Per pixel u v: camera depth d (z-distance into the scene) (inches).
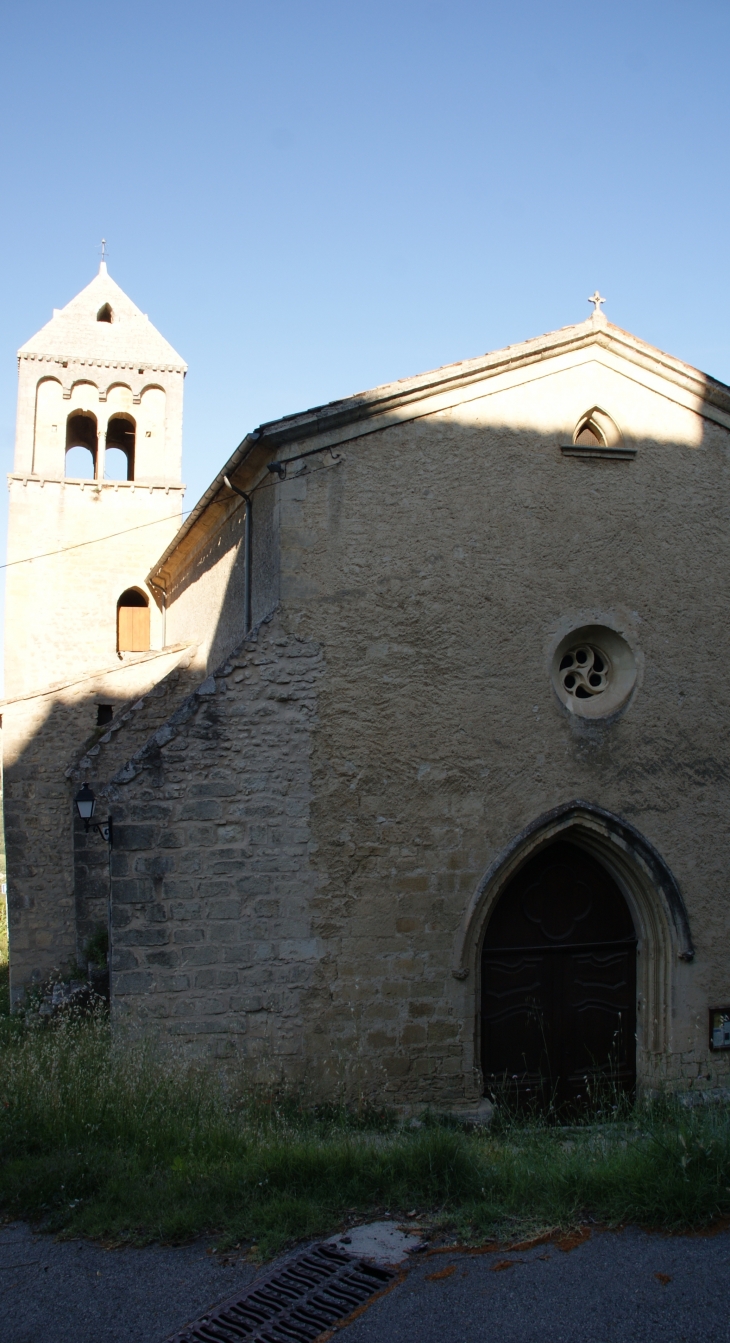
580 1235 248.4
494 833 426.0
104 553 881.5
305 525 419.2
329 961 404.2
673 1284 223.6
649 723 453.4
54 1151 292.4
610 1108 439.5
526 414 452.8
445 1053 412.2
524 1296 219.3
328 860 407.5
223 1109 341.4
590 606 450.6
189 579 689.6
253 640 409.4
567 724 441.4
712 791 459.2
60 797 676.7
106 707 690.8
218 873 398.0
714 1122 346.0
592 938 460.1
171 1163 287.7
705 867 454.6
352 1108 399.2
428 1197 271.1
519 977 448.8
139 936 390.0
